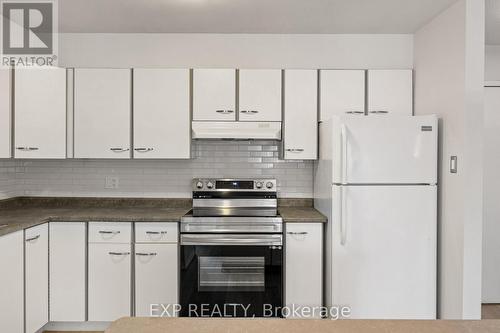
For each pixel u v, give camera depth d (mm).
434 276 2805
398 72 3275
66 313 3002
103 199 3607
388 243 2799
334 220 2803
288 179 3646
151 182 3623
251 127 3236
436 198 2816
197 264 2992
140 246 3006
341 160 2771
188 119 3246
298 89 3260
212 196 3461
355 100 3266
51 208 3525
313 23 3213
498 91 3824
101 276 3010
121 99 3234
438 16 2953
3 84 2992
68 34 3455
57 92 3176
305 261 3008
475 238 2555
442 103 2861
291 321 1021
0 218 2855
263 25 3268
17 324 2561
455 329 966
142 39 3480
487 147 3844
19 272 2582
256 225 3002
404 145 2785
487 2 2641
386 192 2787
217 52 3490
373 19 3094
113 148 3236
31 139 3129
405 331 953
